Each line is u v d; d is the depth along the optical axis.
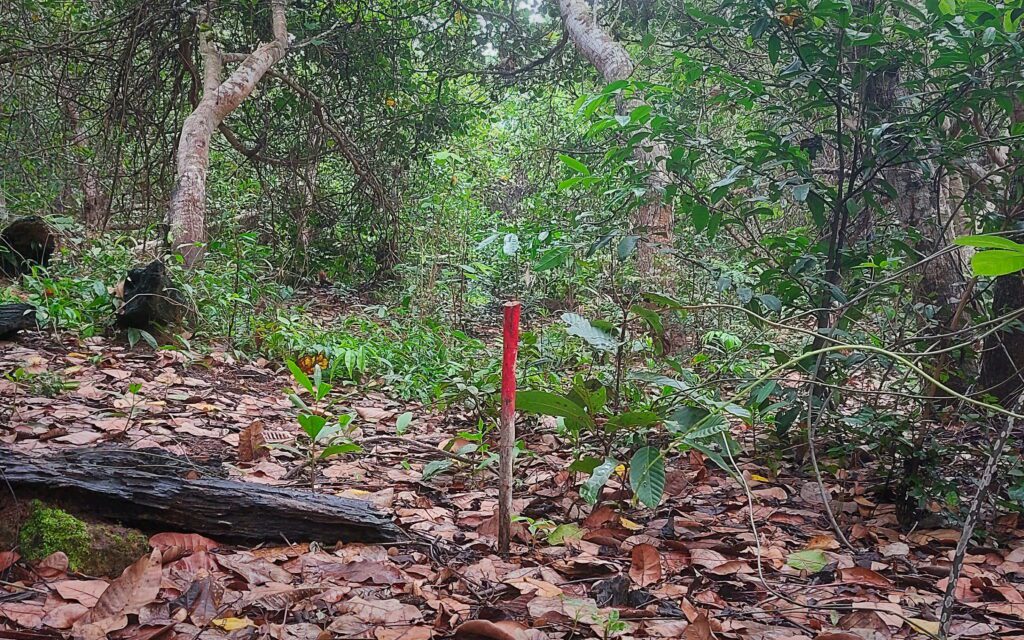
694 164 4.51
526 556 3.02
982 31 3.95
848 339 4.19
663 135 4.47
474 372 5.73
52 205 12.23
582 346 6.42
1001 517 3.55
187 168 8.95
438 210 11.53
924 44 4.35
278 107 12.04
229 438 4.26
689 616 2.58
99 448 3.31
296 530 2.92
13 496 2.71
